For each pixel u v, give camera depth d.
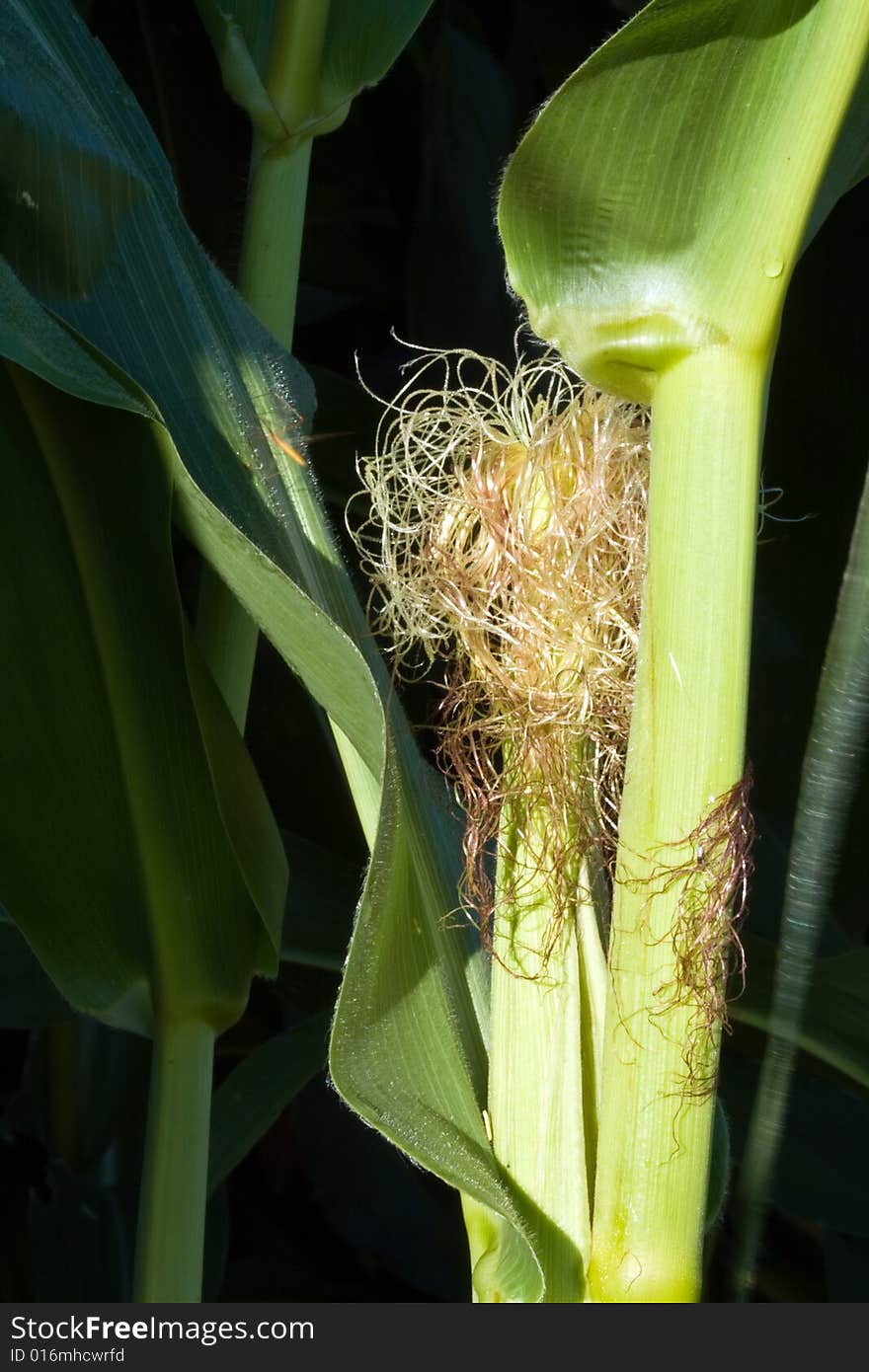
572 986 0.44
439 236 0.82
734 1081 0.67
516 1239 0.44
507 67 0.91
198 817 0.50
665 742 0.39
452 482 0.48
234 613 0.54
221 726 0.49
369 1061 0.41
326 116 0.55
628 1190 0.40
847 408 0.73
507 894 0.45
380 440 0.72
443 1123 0.42
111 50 0.82
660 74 0.36
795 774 0.73
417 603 0.49
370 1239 0.78
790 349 0.74
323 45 0.54
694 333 0.38
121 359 0.47
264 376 0.51
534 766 0.45
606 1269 0.40
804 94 0.36
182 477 0.41
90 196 0.47
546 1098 0.43
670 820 0.39
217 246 0.81
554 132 0.37
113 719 0.49
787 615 0.74
